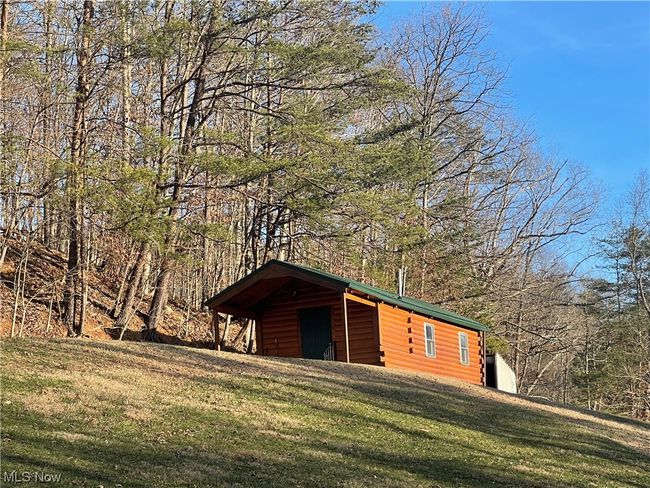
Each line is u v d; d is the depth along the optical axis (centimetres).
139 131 2252
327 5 2697
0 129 2284
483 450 1427
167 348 1919
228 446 1136
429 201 4278
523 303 4694
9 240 2736
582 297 5241
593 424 2022
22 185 2198
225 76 2850
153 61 2795
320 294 2477
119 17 2327
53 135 2512
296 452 1164
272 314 2548
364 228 2970
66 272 2431
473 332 2962
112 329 2622
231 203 3306
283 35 2894
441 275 3925
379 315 2384
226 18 2547
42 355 1595
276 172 2566
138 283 2753
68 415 1162
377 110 4078
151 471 952
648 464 1619
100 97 2655
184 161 2294
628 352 4678
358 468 1129
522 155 4534
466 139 4241
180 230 2230
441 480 1151
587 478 1359
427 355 2606
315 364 2027
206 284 3519
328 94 3048
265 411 1403
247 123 2977
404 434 1423
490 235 4578
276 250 3284
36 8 2605
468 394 2058
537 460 1435
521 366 5347
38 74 2159
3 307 2442
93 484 865
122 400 1305
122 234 2422
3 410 1130
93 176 2036
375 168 2912
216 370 1728
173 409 1305
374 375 2016
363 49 2764
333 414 1478
